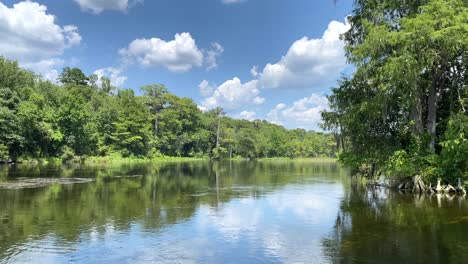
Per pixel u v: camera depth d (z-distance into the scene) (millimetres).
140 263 9305
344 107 27016
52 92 80625
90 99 104562
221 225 13648
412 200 19828
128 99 93312
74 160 69000
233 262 9414
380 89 22391
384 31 21312
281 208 17391
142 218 14859
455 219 14570
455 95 24391
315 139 137375
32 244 10969
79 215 15406
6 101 58625
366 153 26641
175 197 21062
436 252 10180
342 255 9984
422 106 25578
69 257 9773
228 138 121438
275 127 152250
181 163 76500
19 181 29719
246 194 22562
